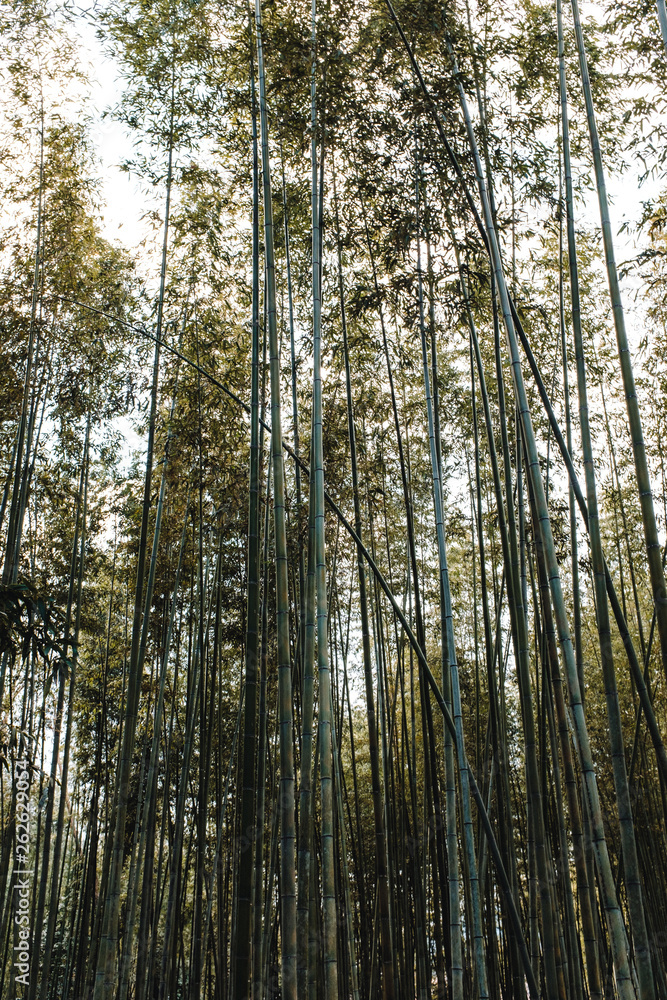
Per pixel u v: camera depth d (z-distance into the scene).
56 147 7.29
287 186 6.64
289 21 5.64
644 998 3.21
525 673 4.54
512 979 6.11
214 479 7.14
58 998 10.70
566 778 4.47
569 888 5.26
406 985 6.08
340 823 6.18
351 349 6.91
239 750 7.73
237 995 3.63
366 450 7.39
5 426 7.37
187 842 9.88
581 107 6.20
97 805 8.76
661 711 8.28
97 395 7.65
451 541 8.80
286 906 3.74
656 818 7.83
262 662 6.04
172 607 7.90
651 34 5.73
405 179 5.11
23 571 8.10
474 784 4.45
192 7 6.10
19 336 7.11
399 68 5.31
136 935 8.96
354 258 6.33
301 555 6.73
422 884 5.82
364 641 5.37
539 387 4.71
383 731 6.79
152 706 9.59
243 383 7.22
